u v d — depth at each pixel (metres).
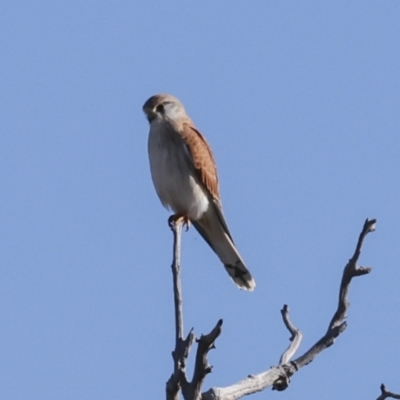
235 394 7.24
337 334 7.79
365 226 7.55
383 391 7.16
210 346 6.31
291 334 8.27
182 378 6.50
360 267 7.66
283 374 7.61
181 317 7.58
